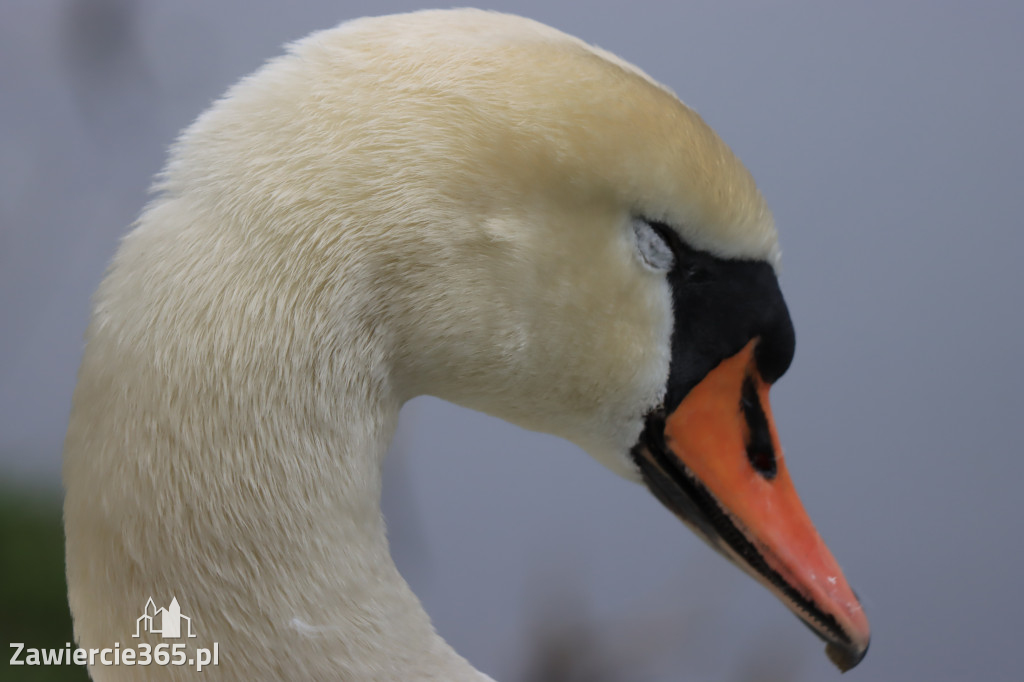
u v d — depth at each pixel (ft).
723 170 13.10
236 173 12.96
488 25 13.06
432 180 13.00
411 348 13.03
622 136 13.05
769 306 13.16
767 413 13.19
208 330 12.93
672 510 13.21
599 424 13.16
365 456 13.00
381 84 13.00
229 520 12.94
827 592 13.17
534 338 13.08
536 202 13.03
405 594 13.04
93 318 12.96
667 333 13.15
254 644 12.95
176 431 12.92
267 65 13.03
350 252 12.97
